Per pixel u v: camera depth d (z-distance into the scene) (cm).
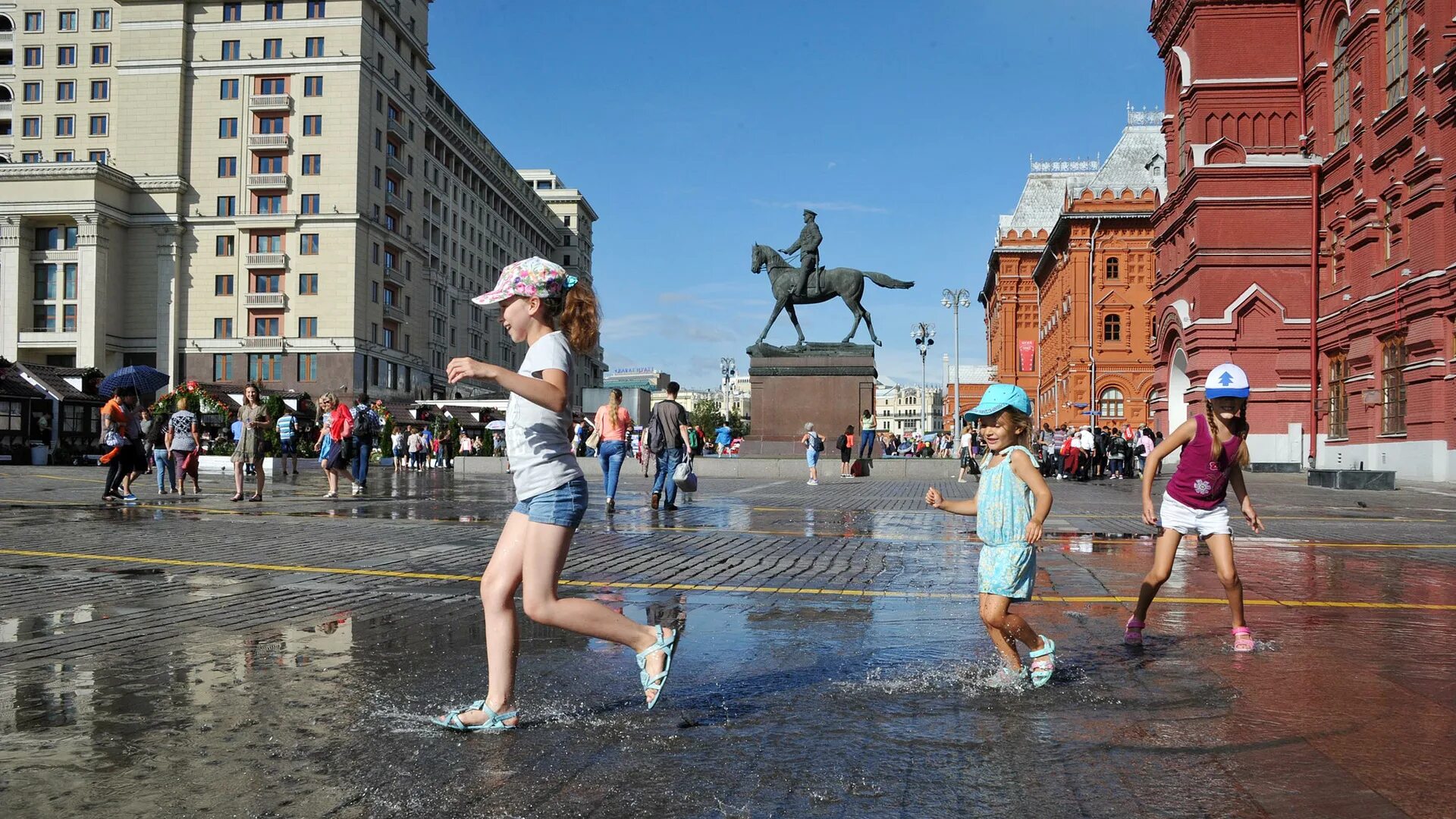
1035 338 9044
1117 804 311
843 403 3005
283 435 3144
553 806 306
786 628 610
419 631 588
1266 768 345
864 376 3002
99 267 7275
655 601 718
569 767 343
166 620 620
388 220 8088
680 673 488
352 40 7381
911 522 1409
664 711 416
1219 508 558
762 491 2223
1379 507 1847
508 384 378
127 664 498
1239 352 3675
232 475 3100
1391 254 3111
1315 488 2572
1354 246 3328
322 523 1284
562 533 394
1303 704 430
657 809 304
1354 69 3353
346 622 616
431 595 718
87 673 478
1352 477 2495
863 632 596
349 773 336
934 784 328
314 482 2617
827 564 928
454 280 9825
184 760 348
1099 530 1309
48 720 396
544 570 390
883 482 2725
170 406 3017
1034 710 420
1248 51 3812
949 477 2978
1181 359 3938
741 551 1032
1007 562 460
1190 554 1033
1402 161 3003
